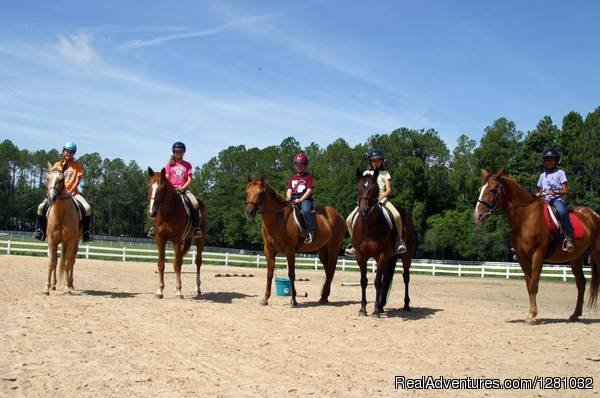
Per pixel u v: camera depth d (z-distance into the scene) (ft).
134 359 22.40
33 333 26.13
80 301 36.81
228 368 21.52
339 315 36.11
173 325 29.89
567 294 73.26
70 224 39.58
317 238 41.19
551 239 33.88
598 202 165.78
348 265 121.19
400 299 53.42
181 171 43.01
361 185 34.19
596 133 181.47
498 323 34.30
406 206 203.21
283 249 39.88
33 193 335.67
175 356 23.16
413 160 206.90
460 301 55.93
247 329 29.76
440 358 24.16
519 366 22.94
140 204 372.38
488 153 216.33
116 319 30.83
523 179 200.03
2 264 72.95
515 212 34.68
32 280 50.90
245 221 255.09
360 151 234.17
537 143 207.31
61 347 23.80
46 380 19.02
